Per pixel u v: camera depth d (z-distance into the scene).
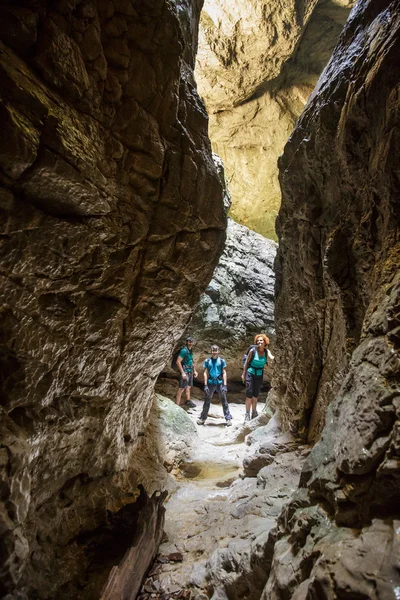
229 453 5.61
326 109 3.00
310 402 3.80
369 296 2.34
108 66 2.29
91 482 2.97
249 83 9.66
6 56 1.63
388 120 2.05
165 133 2.75
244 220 12.81
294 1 7.79
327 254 2.79
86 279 2.33
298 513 1.77
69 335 2.34
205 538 3.00
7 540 1.77
